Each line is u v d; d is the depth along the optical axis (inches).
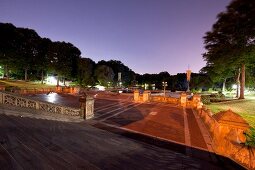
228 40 1024.2
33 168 191.0
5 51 1765.5
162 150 300.7
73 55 2277.3
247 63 1099.9
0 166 184.5
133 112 685.9
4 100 358.6
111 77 2682.1
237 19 834.8
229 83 2180.1
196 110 741.9
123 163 235.5
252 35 852.6
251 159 247.4
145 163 241.8
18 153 218.1
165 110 753.0
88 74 2306.8
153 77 3742.6
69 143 280.8
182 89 3191.4
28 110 377.7
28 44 1963.6
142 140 352.5
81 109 527.5
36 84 1969.7
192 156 282.2
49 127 350.9
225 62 1089.4
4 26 1766.7
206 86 2674.7
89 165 217.8
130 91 2014.0
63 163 212.8
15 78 2310.5
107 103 924.6
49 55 2034.9
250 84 1691.7
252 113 787.4
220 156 284.5
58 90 1483.8
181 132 422.6
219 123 306.3
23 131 291.0
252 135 372.2
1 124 297.0
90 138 326.0
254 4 720.3
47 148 247.1
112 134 384.5
